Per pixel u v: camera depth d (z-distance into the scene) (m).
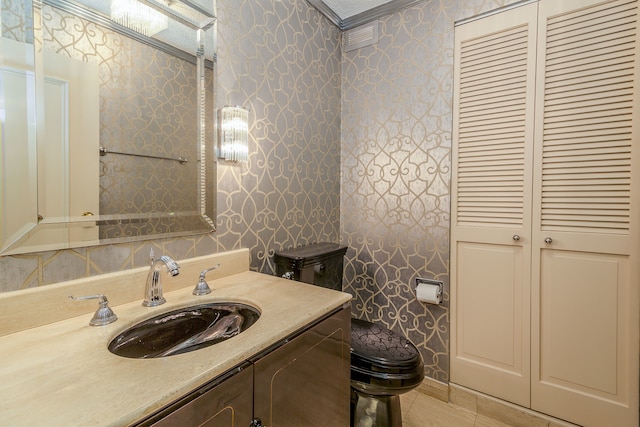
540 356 1.48
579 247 1.38
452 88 1.65
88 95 0.94
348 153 2.04
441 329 1.72
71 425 0.48
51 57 0.87
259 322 0.87
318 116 1.84
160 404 0.55
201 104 1.23
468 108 1.61
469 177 1.62
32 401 0.53
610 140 1.31
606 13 1.30
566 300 1.41
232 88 1.34
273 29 1.53
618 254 1.30
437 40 1.69
